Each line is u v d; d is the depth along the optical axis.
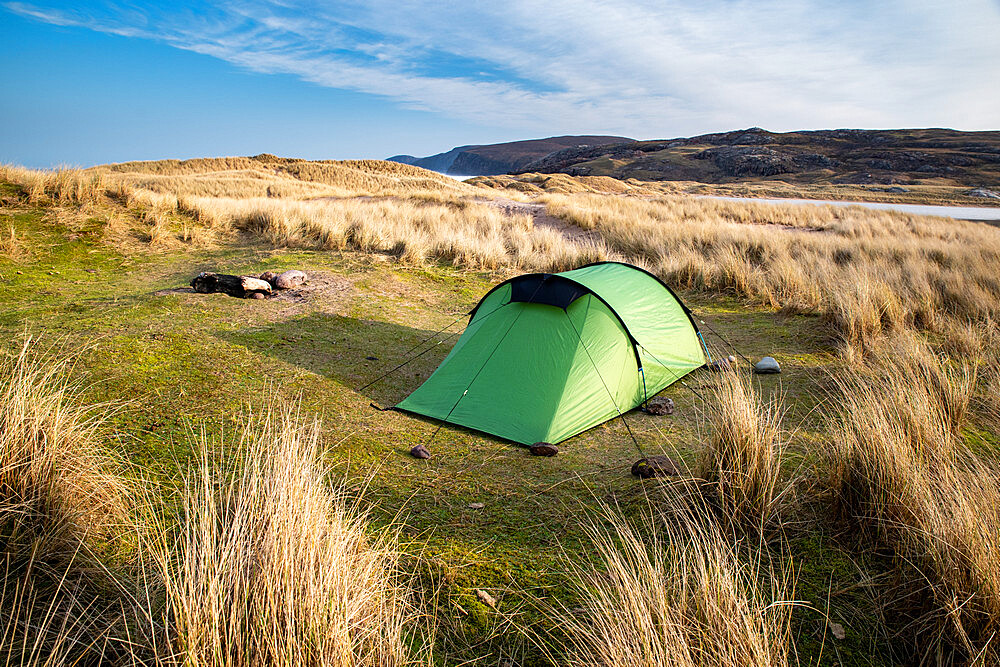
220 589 2.11
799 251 12.99
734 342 7.75
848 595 2.87
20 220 10.13
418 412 5.30
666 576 2.82
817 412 5.16
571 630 2.55
